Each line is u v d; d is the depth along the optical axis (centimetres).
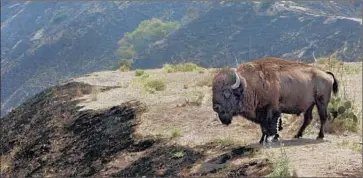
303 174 1930
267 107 2352
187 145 2752
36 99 4791
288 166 2031
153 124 3234
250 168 2155
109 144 3175
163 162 2653
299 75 2442
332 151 2228
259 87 2297
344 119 2814
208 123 3072
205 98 3650
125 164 2858
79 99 4272
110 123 3475
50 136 3688
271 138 2438
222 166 2298
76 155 3256
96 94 4344
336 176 1911
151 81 4300
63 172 3133
